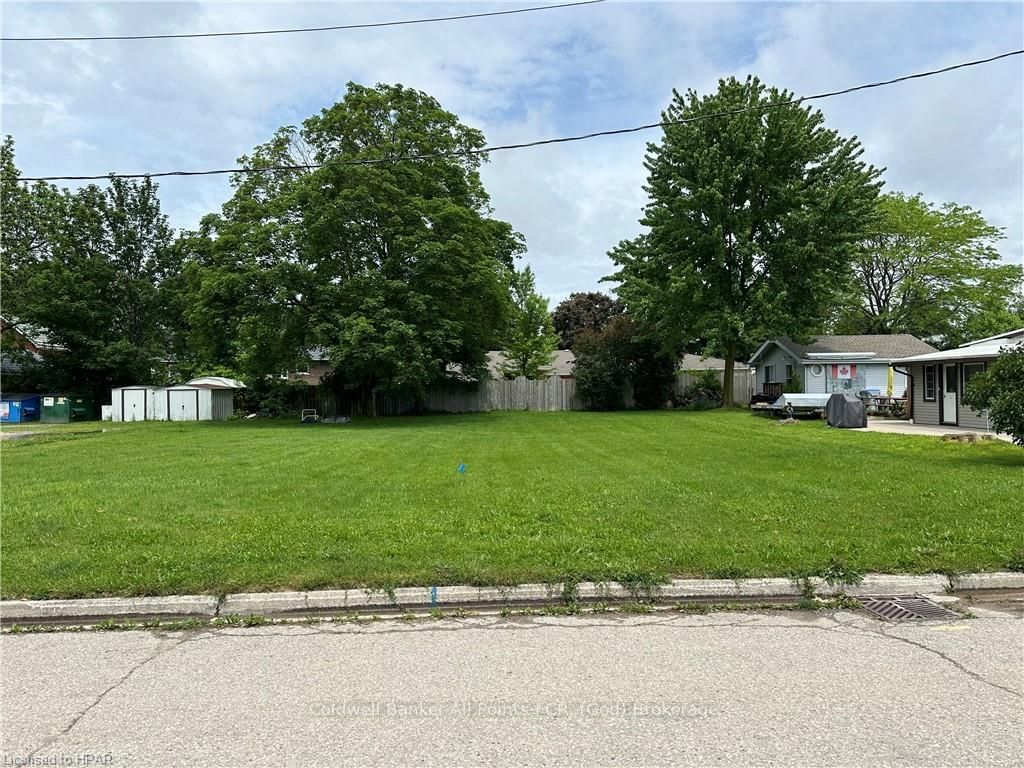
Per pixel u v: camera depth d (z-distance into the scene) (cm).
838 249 2584
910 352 3084
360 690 352
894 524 645
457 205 2533
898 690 347
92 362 3116
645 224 2830
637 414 2747
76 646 420
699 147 2644
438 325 2427
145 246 3347
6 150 3058
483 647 412
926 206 4344
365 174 2291
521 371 4291
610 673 371
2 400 2908
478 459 1205
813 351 3064
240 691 352
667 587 504
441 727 311
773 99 2617
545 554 559
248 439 1697
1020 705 329
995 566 534
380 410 3117
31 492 864
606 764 279
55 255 3130
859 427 1881
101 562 544
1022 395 1007
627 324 3212
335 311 2361
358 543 595
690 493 809
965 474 936
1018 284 4362
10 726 316
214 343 2461
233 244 2348
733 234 2714
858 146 2641
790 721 314
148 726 315
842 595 504
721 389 3241
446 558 551
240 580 508
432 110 2578
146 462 1202
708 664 383
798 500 759
